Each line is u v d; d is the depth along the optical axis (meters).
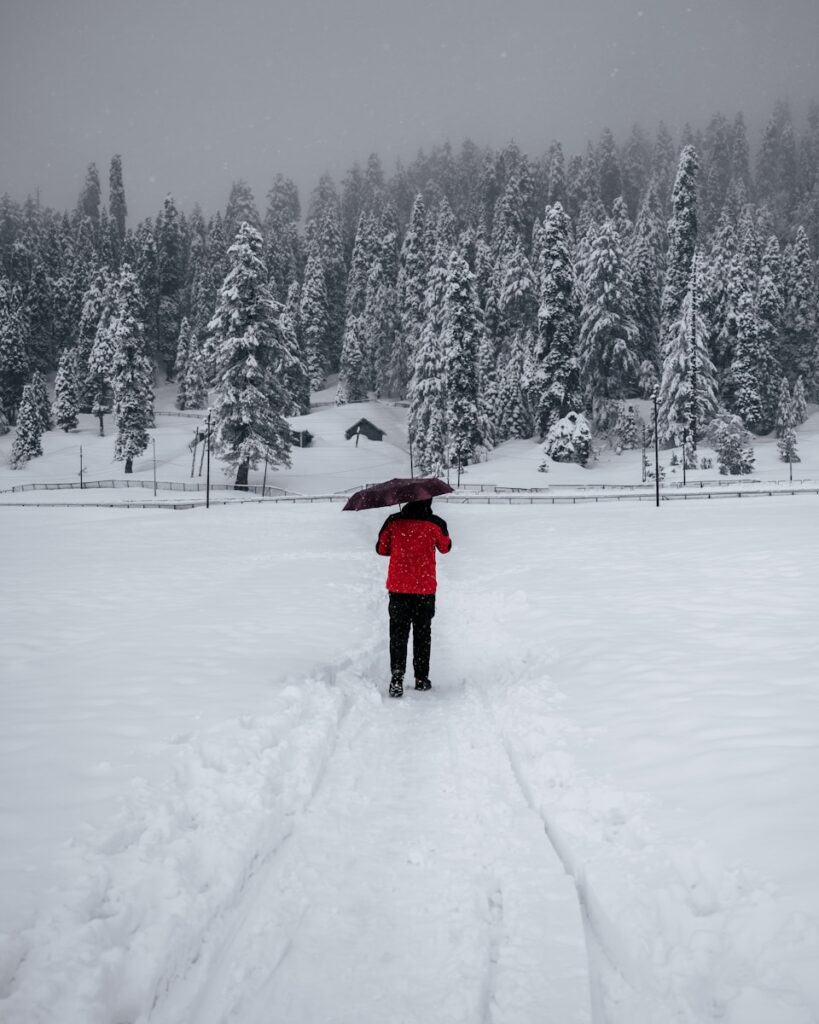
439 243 94.44
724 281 85.38
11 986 2.19
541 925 2.70
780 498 42.56
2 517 42.44
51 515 43.78
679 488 58.31
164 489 67.00
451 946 2.58
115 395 75.12
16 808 3.41
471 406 71.06
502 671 7.22
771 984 2.12
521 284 85.62
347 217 163.00
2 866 2.83
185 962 2.49
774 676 5.57
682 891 2.69
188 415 101.69
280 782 4.05
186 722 4.84
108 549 21.89
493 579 14.07
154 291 121.62
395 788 4.18
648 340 91.12
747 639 7.06
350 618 9.87
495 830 3.53
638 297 90.62
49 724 4.79
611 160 150.75
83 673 6.34
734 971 2.24
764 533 20.33
